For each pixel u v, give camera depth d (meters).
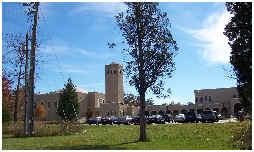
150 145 15.10
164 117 49.28
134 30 17.20
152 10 17.22
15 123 25.55
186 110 71.62
